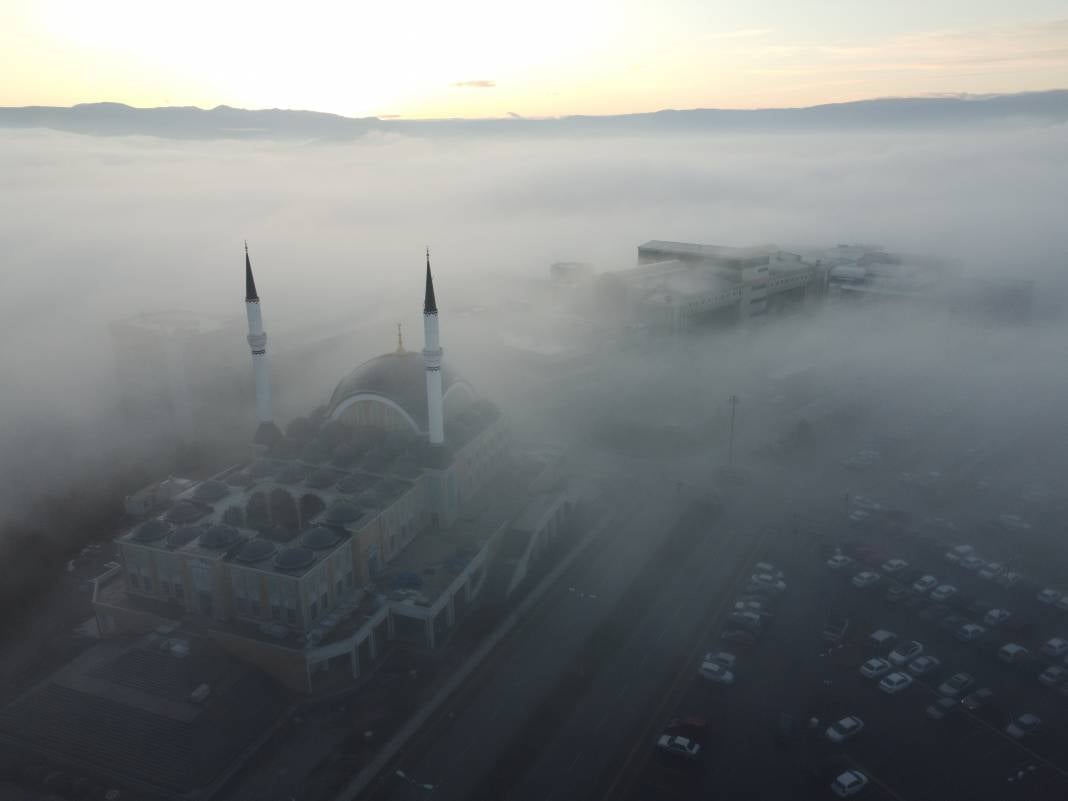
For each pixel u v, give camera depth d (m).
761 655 122.62
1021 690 114.75
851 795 96.06
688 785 98.56
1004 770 100.38
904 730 107.19
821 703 112.06
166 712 105.94
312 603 117.44
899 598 135.62
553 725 108.50
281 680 114.38
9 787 98.81
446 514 146.38
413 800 96.56
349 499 135.00
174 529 127.62
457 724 108.69
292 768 101.31
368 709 111.25
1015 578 142.25
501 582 138.75
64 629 129.62
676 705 112.25
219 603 119.44
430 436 146.00
